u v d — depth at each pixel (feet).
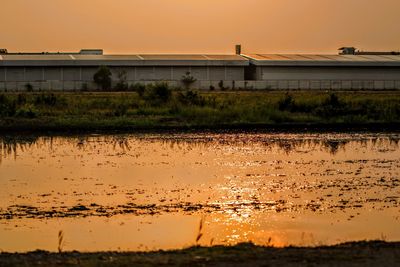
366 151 136.46
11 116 195.42
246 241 64.80
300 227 71.61
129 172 109.19
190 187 95.40
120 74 375.86
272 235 68.28
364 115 201.26
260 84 380.17
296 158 125.59
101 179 102.37
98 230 70.54
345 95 290.97
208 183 98.68
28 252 56.95
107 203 84.28
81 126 181.68
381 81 390.21
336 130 178.19
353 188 93.56
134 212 79.20
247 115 194.59
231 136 164.55
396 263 50.57
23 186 96.43
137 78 382.63
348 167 113.70
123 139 159.22
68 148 142.00
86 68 378.53
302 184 97.14
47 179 102.42
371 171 109.29
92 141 155.33
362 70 398.42
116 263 51.11
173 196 88.79
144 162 120.67
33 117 195.11
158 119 193.26
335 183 97.71
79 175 106.22
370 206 81.87
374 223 73.05
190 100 235.20
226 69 391.65
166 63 382.83
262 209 80.74
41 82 364.17
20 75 370.94
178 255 53.78
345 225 72.23
